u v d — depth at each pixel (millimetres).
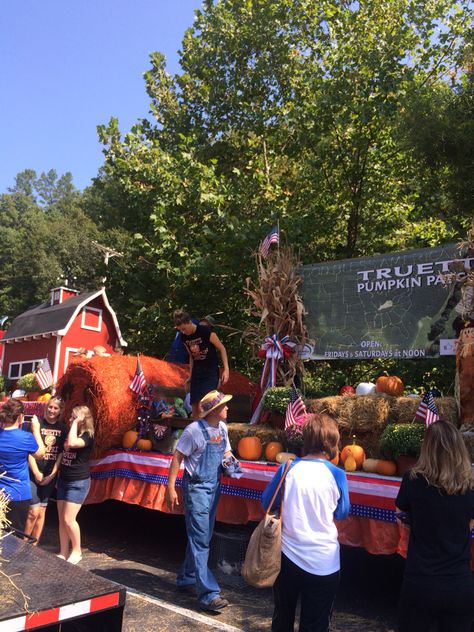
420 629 2846
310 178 14156
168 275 12523
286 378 7637
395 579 6133
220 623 4535
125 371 7590
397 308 7105
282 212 12617
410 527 3033
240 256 11867
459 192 10023
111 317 12109
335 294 7621
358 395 5859
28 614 1949
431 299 6852
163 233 12164
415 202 13102
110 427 7137
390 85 12242
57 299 13086
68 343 11242
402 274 7125
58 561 2492
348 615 4965
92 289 46375
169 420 6969
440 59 13328
